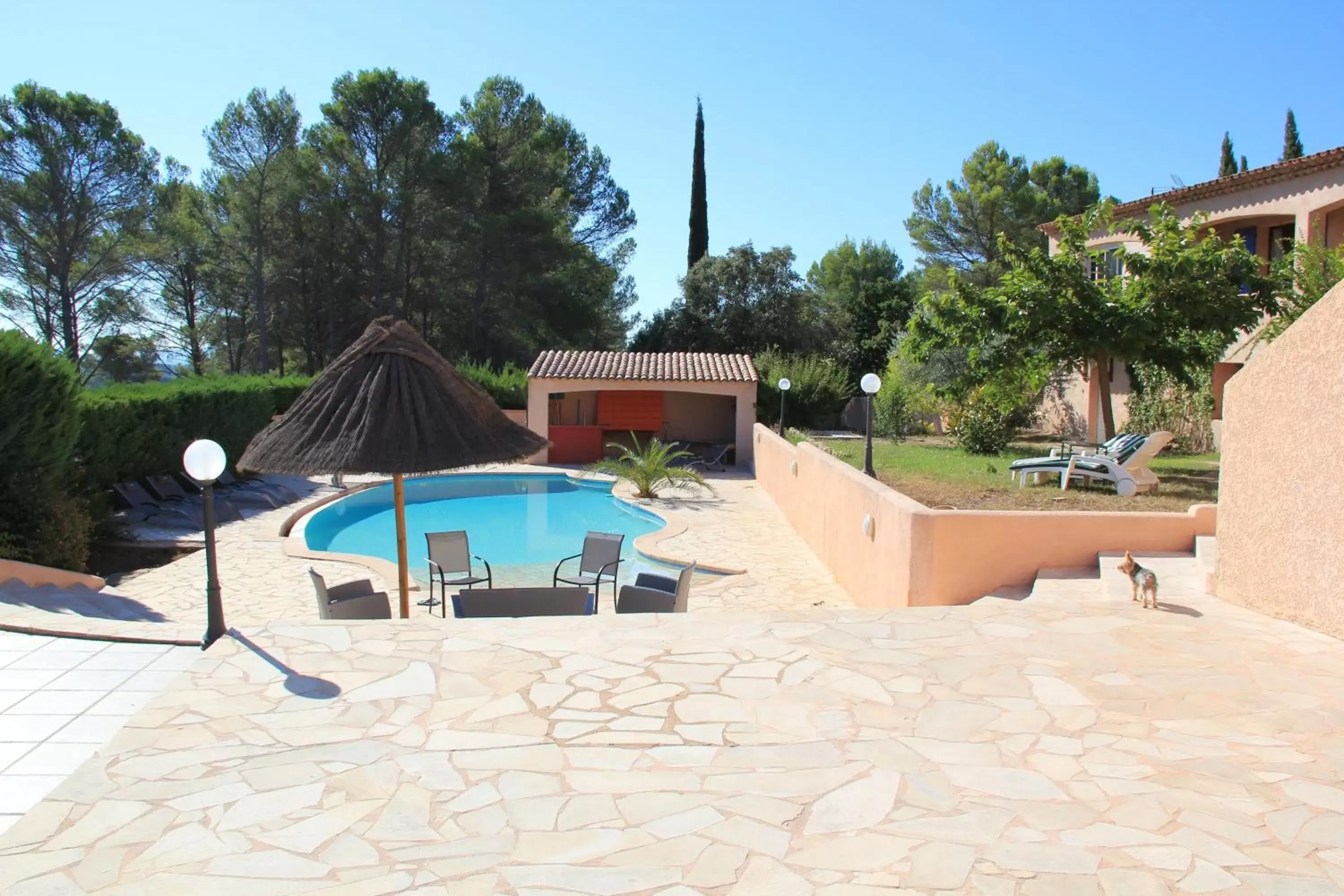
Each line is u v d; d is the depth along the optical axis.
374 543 15.06
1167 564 7.72
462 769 3.95
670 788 3.78
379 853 3.26
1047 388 25.44
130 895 2.98
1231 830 3.37
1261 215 19.20
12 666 5.66
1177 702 4.71
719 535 14.16
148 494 15.14
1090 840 3.31
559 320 35.97
